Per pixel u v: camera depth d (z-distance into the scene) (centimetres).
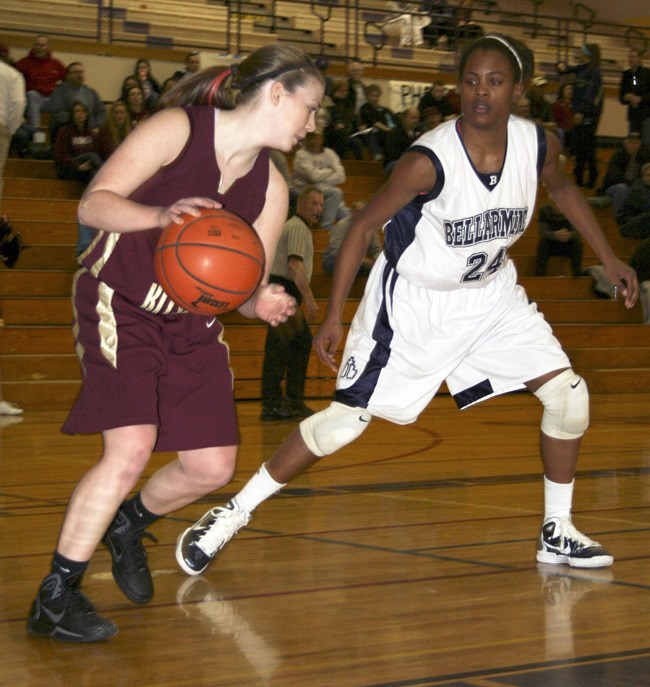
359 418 330
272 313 273
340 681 221
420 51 1786
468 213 315
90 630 251
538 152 324
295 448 325
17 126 739
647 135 1413
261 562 341
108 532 291
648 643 248
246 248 245
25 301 1018
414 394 332
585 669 227
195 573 321
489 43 305
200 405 271
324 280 1179
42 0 1510
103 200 235
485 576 321
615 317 1272
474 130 311
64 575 255
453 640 252
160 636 258
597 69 1485
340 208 1168
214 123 252
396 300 329
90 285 262
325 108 1408
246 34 1634
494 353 338
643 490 491
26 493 488
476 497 474
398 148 1345
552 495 340
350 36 1770
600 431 775
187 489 284
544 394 335
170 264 243
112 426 253
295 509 441
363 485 513
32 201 1162
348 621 270
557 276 1304
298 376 847
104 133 1197
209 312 248
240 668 231
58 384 952
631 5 2064
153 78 1325
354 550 359
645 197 1336
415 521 412
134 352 258
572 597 294
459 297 330
